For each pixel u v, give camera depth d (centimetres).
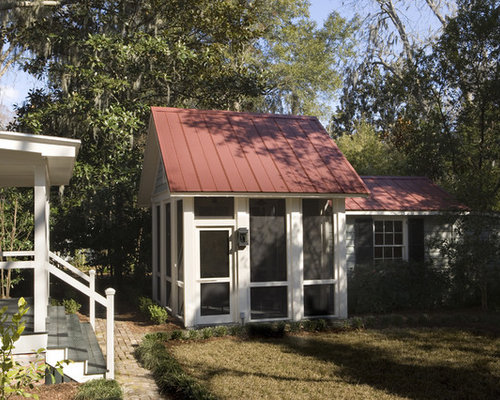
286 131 1402
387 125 3178
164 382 714
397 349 971
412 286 1435
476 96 1730
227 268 1188
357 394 709
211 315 1166
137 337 1088
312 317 1238
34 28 1786
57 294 1766
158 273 1568
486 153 1745
